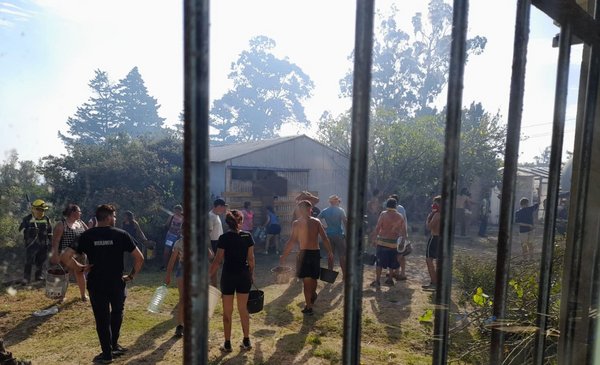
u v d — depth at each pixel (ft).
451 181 3.41
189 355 2.37
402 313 20.30
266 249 37.96
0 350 11.90
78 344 16.17
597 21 4.68
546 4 4.09
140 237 31.24
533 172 64.03
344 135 62.75
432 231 24.29
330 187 50.83
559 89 4.44
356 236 3.05
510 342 7.89
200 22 2.27
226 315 15.38
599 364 5.01
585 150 4.86
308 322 19.19
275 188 45.52
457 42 3.34
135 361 14.46
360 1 2.95
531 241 26.50
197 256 2.35
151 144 51.21
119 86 204.95
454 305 16.37
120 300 14.74
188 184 2.32
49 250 26.78
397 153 59.98
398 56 110.01
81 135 196.24
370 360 14.78
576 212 4.97
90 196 41.39
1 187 39.78
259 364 14.40
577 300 5.06
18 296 22.88
